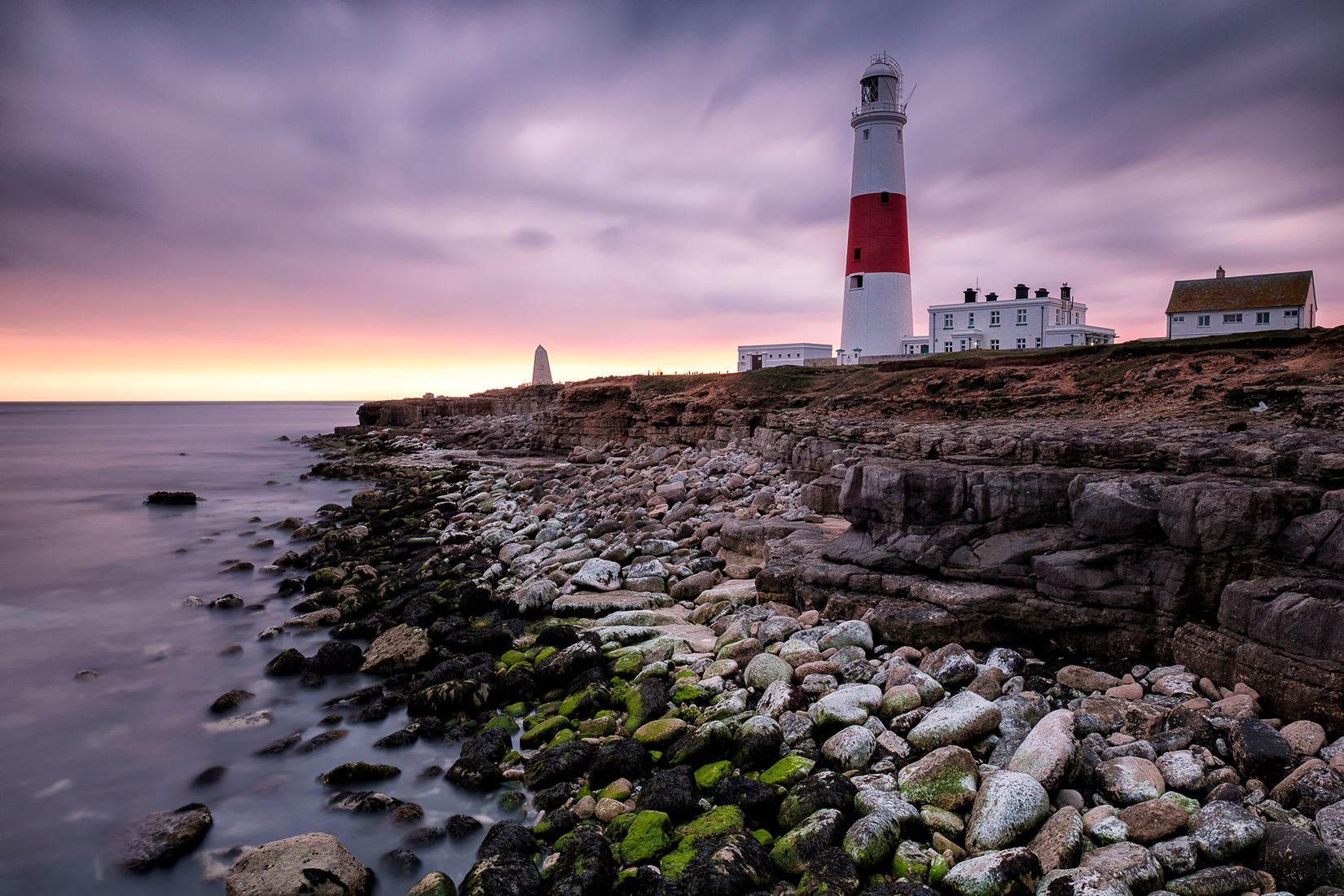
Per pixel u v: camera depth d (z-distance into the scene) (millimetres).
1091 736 10094
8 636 19656
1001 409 26828
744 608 16562
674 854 8953
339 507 39125
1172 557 12039
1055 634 12930
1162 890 7348
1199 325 49781
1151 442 13969
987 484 14797
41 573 26719
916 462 16828
